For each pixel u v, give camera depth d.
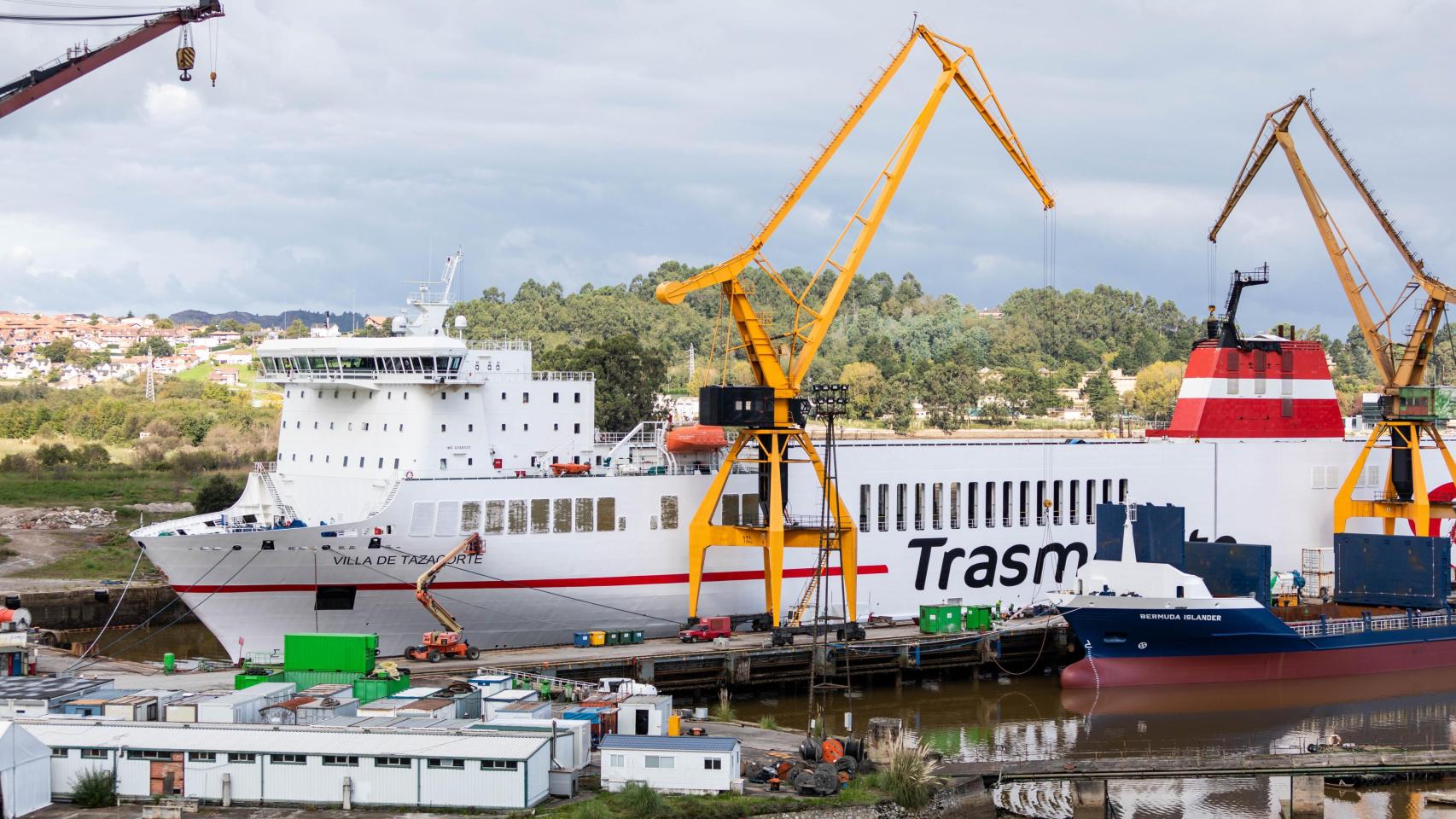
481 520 110.12
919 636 119.44
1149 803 89.69
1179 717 109.81
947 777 82.69
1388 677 126.69
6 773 69.62
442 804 71.44
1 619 112.38
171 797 72.62
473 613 111.62
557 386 118.88
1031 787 91.94
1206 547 124.00
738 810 72.38
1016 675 124.94
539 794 72.38
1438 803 88.94
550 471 117.25
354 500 113.88
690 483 118.88
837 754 82.38
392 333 126.25
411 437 113.38
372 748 72.50
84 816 70.62
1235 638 119.62
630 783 73.69
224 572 105.44
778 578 112.69
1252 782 94.44
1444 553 126.69
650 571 117.25
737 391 113.00
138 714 80.62
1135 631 118.38
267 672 95.75
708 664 108.88
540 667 102.62
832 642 114.31
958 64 127.56
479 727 77.06
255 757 72.62
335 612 108.19
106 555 175.00
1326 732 105.50
